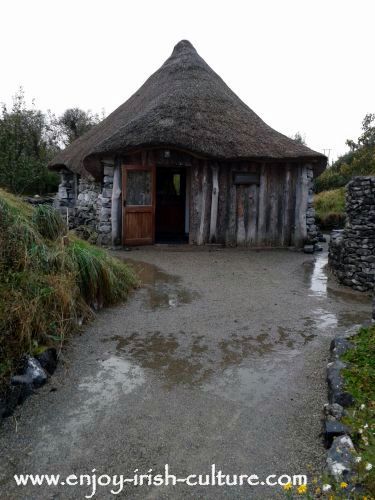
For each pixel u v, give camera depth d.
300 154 9.80
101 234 9.99
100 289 5.39
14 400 3.16
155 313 5.38
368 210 6.71
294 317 5.38
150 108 10.06
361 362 3.57
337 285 7.07
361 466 2.36
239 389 3.55
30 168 17.77
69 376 3.71
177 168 12.66
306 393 3.49
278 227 10.43
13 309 3.51
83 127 31.08
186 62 12.27
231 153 9.44
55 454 2.73
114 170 9.77
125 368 3.89
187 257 9.07
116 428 3.00
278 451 2.78
